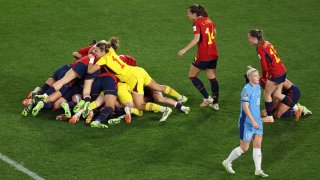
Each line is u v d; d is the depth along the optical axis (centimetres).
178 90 3706
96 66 3359
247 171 2905
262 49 3250
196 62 3453
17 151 3031
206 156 3022
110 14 4706
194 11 3422
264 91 3334
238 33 4447
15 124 3278
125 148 3072
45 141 3120
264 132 3247
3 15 4644
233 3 4897
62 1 4884
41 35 4381
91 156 2998
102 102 3369
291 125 3319
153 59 4081
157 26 4544
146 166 2927
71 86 3428
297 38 4369
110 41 3516
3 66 3941
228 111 3466
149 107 3372
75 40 4328
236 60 4072
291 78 3816
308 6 4859
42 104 3331
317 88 3697
